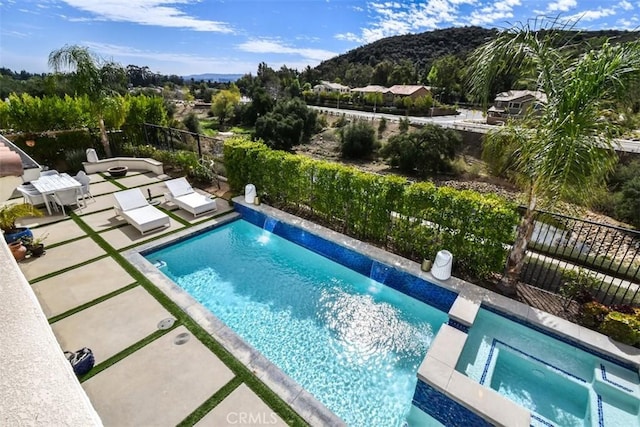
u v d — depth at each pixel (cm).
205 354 414
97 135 1255
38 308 94
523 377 416
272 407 351
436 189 588
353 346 476
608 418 359
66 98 1188
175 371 388
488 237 537
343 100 5350
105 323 459
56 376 76
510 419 322
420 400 381
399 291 598
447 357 395
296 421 337
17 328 86
